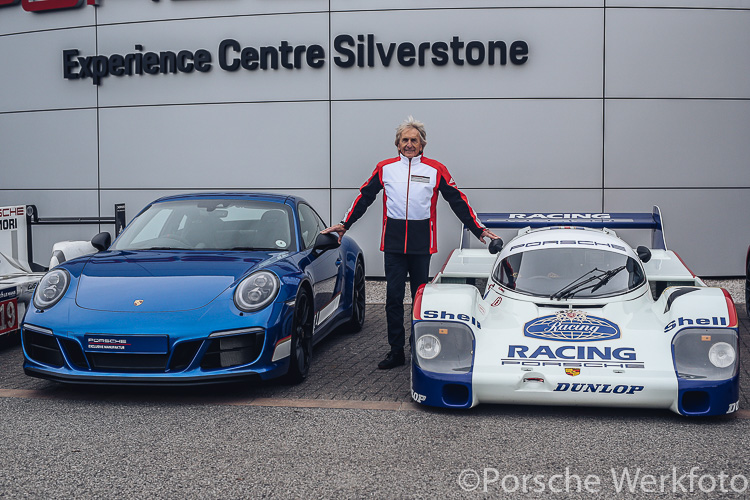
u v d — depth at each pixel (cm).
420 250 500
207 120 933
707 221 877
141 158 956
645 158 872
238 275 440
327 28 897
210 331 403
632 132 870
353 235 919
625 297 427
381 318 727
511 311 423
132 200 962
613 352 380
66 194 989
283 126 915
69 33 976
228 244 515
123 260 471
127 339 398
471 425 372
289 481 296
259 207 552
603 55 865
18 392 443
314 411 400
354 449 336
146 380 398
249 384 462
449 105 884
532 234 486
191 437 354
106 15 958
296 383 461
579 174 876
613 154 872
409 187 496
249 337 416
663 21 861
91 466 314
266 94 916
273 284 432
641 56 864
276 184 923
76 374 404
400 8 884
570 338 392
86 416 391
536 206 882
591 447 337
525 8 868
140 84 948
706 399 367
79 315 411
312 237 569
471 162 887
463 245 659
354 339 620
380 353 561
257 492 285
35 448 338
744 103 870
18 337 602
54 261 634
